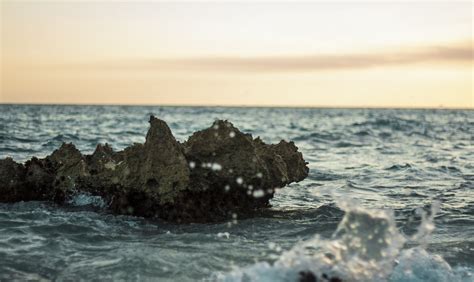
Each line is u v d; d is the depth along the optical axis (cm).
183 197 1023
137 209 1046
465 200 1316
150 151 1048
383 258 693
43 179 1195
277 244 862
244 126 5288
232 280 677
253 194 1093
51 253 795
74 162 1195
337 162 2175
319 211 1130
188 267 734
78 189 1156
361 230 726
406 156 2486
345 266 677
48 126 4056
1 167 1181
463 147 3072
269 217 1077
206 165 1069
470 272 735
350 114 11625
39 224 961
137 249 820
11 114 6912
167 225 989
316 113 12500
